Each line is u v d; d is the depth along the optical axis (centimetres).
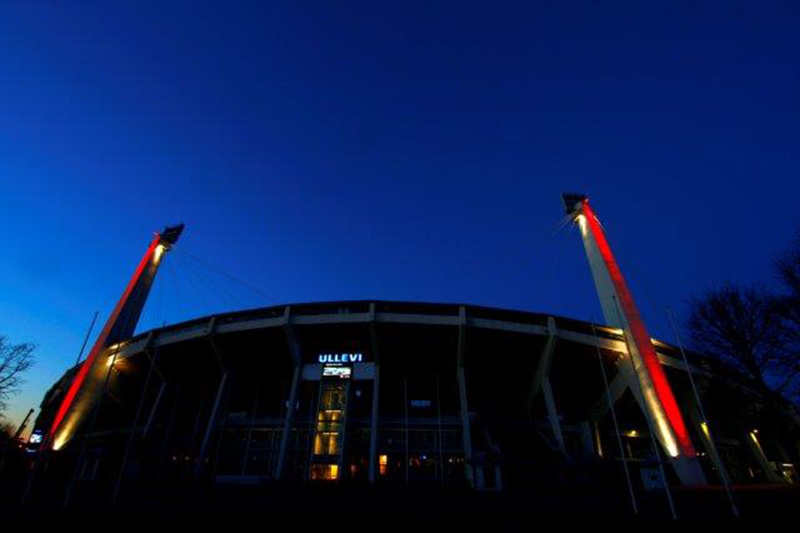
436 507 2720
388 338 5028
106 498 3409
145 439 5178
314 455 4512
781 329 3788
